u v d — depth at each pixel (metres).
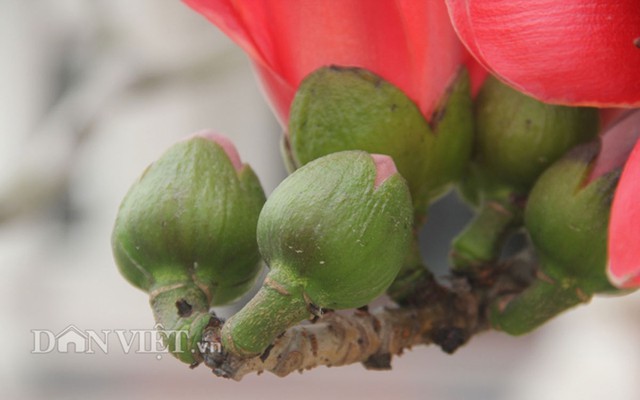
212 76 0.61
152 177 0.29
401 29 0.29
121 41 0.61
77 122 0.59
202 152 0.29
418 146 0.29
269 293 0.27
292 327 0.28
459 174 0.30
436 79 0.30
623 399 0.69
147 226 0.28
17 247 1.02
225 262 0.29
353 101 0.29
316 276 0.27
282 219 0.27
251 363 0.27
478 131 0.31
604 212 0.29
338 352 0.28
